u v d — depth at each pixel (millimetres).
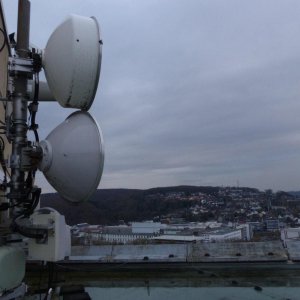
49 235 3314
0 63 5582
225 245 5434
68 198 3430
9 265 3105
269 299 4781
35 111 3457
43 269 4730
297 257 5078
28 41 3395
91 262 5227
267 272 4973
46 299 3613
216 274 5035
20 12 3381
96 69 3234
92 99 3326
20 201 3311
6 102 3730
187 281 5020
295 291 4836
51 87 3453
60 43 3295
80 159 3193
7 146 4793
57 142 3268
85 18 3336
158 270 5121
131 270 5113
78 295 4551
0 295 3123
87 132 3252
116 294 4957
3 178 3730
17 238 3406
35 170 3346
